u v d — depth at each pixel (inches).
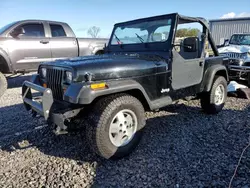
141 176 93.0
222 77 165.9
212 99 158.1
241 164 99.3
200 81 145.7
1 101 214.5
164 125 145.9
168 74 121.3
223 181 88.0
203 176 91.7
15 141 127.6
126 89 99.4
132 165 100.9
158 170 96.8
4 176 94.8
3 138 131.7
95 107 96.0
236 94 218.7
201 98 162.2
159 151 112.7
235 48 285.7
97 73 94.5
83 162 104.3
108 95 100.7
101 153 97.3
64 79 98.5
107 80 96.8
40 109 98.3
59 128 94.0
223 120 154.4
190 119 156.7
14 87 281.6
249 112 171.0
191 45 126.3
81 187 87.0
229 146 116.8
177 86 128.1
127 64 104.3
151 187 86.2
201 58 142.4
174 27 122.5
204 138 126.9
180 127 142.6
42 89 97.0
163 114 166.4
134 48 141.5
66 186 87.6
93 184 88.7
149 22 134.6
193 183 87.7
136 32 141.1
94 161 104.5
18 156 111.3
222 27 720.3
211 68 154.0
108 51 159.3
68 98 90.6
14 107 194.7
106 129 95.3
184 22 130.9
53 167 100.9
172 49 121.5
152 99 115.5
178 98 132.0
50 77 109.3
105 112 94.4
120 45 150.8
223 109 179.9
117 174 94.7
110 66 99.0
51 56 257.1
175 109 177.9
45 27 253.3
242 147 115.2
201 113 169.0
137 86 103.7
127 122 104.7
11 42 230.2
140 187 86.4
